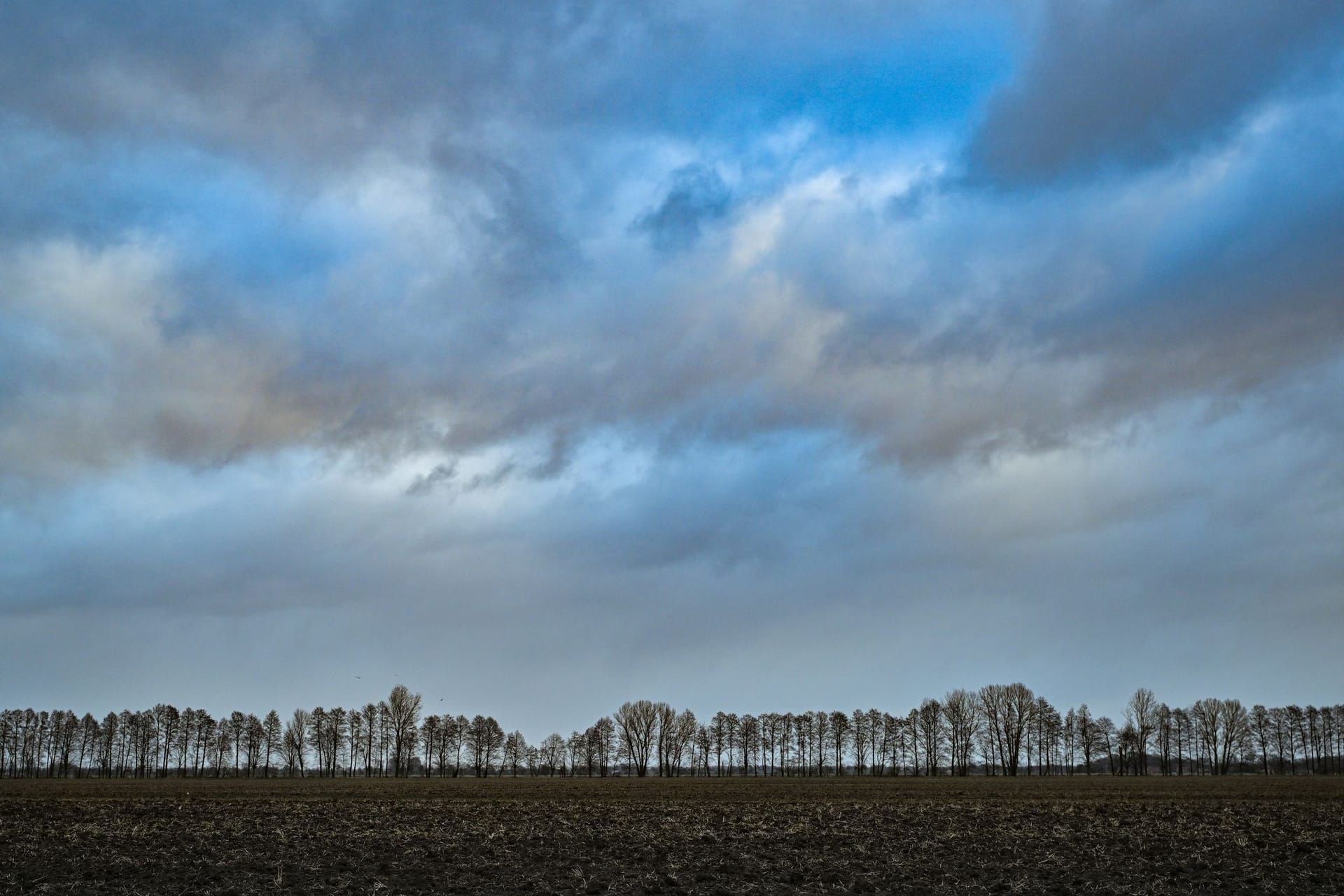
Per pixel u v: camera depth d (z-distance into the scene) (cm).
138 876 2920
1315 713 18350
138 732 18238
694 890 2773
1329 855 3369
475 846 3600
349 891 2720
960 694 17275
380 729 17850
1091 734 17362
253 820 4600
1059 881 2894
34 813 4925
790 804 5997
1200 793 7419
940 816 4953
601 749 18650
